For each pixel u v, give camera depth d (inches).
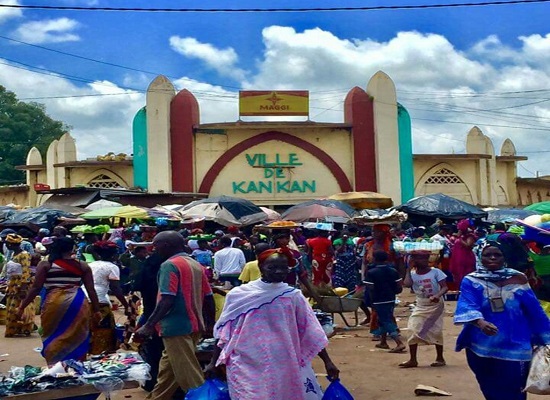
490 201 1302.9
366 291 426.0
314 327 190.7
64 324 282.4
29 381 204.7
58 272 286.8
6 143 2188.7
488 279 208.4
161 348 286.4
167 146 1194.0
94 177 1252.5
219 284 460.4
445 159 1268.5
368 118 1226.6
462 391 288.4
